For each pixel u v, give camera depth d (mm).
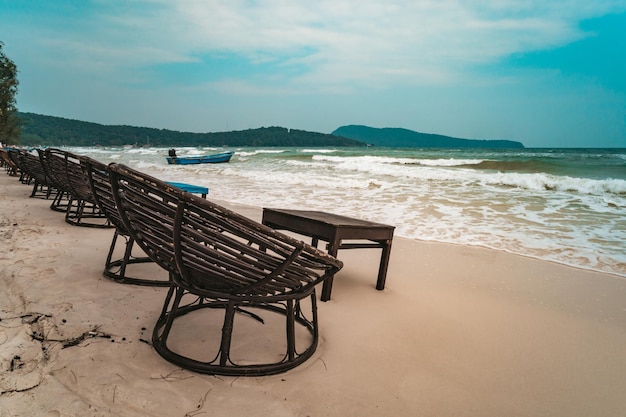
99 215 5957
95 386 1864
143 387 1899
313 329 2529
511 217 7664
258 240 1870
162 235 1955
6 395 1728
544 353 2721
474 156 37906
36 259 3773
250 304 2902
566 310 3518
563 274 4512
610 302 3730
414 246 5633
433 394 2143
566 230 6590
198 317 2791
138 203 1896
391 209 8438
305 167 22734
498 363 2545
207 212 1756
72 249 4242
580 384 2354
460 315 3305
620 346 2869
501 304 3604
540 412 2066
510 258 5074
